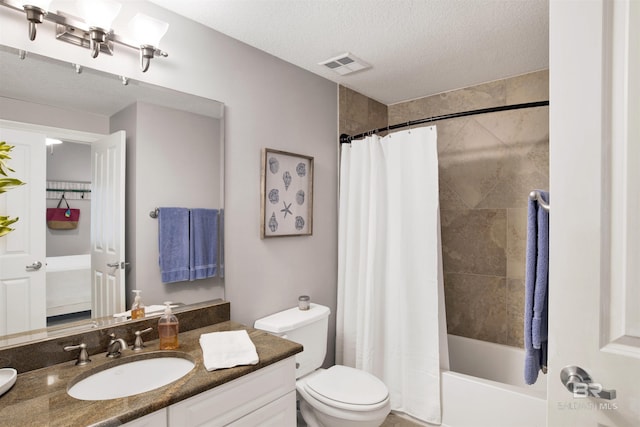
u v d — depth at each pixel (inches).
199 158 70.1
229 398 48.4
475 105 104.3
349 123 107.0
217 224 73.2
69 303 54.4
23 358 48.2
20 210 50.1
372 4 64.5
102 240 57.8
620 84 32.3
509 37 76.4
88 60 56.2
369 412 65.3
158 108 64.2
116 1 59.1
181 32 67.6
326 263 100.2
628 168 31.9
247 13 67.2
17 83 49.8
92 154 56.8
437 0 63.0
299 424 84.4
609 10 32.7
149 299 63.1
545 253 44.9
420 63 89.4
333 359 101.9
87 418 36.9
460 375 81.0
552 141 35.4
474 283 104.5
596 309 33.2
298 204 91.4
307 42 78.7
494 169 101.0
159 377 53.3
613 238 32.8
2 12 48.5
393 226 88.9
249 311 79.3
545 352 47.6
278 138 85.8
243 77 78.2
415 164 84.9
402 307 85.7
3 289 48.6
